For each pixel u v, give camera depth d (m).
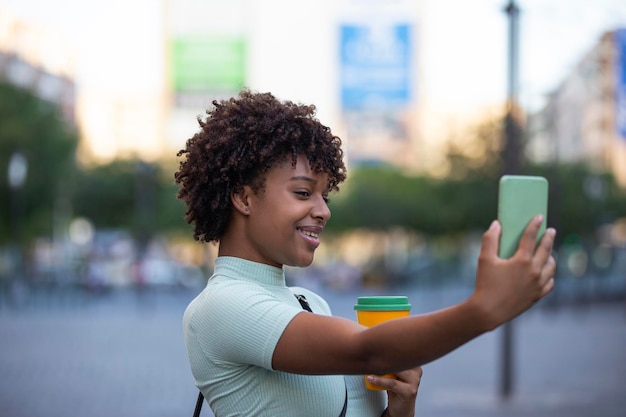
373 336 1.77
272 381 2.04
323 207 2.13
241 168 2.10
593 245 40.78
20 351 15.38
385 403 2.30
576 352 16.09
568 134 39.12
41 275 37.88
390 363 1.76
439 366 14.07
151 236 52.25
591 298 32.75
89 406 9.81
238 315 1.99
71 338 17.81
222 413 2.09
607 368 13.70
